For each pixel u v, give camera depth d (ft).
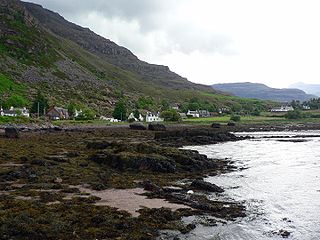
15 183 112.98
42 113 552.82
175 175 137.28
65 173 130.21
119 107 605.73
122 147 168.35
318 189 114.62
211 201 97.14
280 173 144.46
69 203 89.10
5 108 542.57
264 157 195.11
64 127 435.12
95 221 74.64
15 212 78.28
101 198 97.04
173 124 539.29
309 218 84.02
